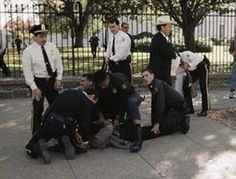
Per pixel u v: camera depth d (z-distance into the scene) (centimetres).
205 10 1348
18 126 758
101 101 630
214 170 529
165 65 734
